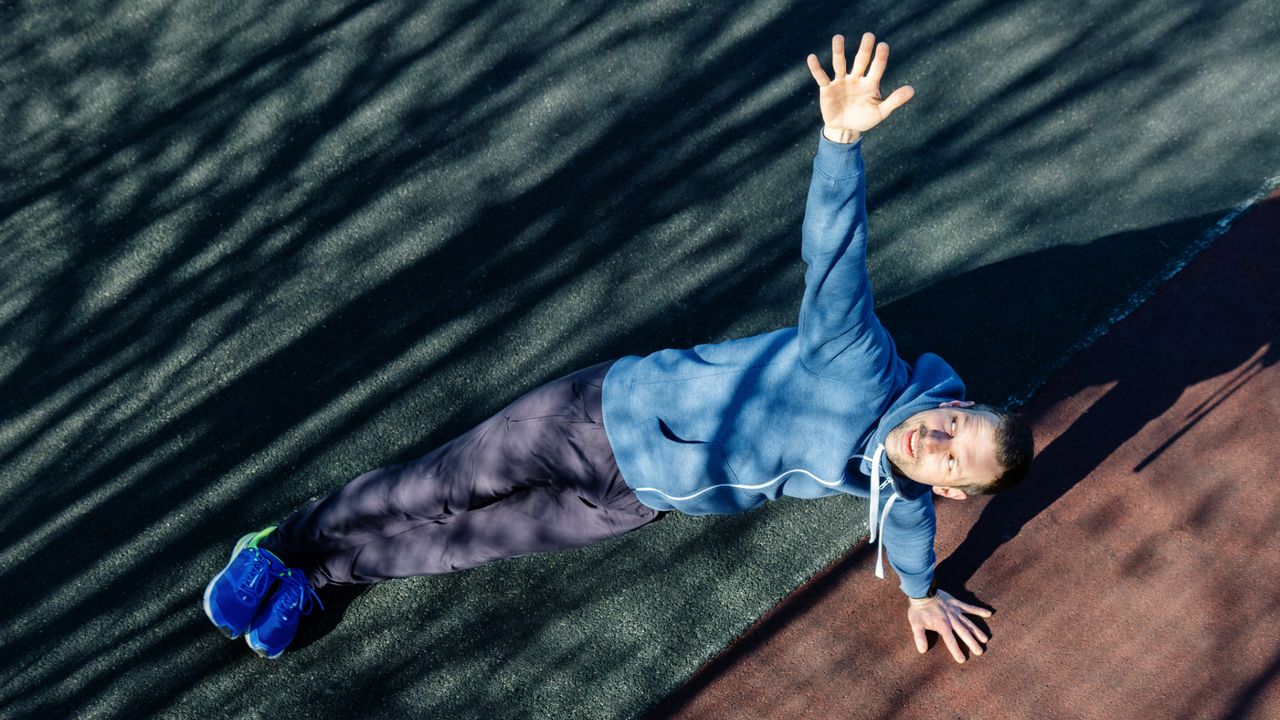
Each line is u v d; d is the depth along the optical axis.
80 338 3.44
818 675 3.09
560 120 3.84
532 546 2.86
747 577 3.21
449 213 3.67
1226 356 3.46
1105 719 3.02
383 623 3.15
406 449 3.36
